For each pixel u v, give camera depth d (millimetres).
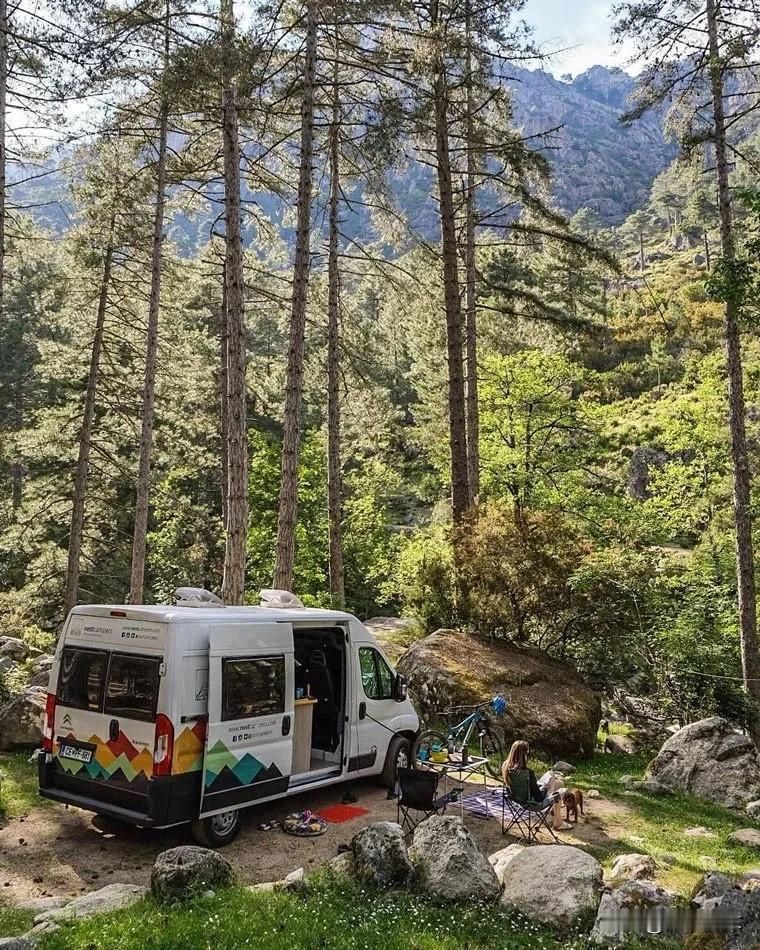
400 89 14523
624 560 15719
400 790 7676
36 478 22938
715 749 10969
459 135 16219
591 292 31062
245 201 17094
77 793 7320
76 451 22469
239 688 7477
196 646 7172
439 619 16250
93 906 5551
